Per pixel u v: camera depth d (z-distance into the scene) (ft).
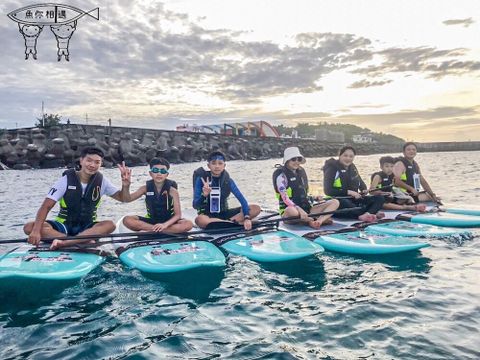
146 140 143.43
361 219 23.77
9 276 14.37
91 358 9.19
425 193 30.19
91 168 18.31
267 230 21.29
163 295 13.34
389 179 28.68
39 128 119.34
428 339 9.75
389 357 8.97
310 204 24.06
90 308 12.27
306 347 9.59
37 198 42.86
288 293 13.37
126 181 19.33
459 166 101.24
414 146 28.96
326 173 25.21
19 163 105.91
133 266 15.85
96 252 17.17
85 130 127.13
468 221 22.84
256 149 201.77
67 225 18.61
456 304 11.89
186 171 94.99
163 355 9.30
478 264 15.88
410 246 17.95
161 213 20.13
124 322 11.24
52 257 16.33
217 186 21.72
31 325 11.07
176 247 18.03
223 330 10.65
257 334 10.38
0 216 31.09
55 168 109.29
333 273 15.38
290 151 23.18
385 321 10.87
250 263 16.87
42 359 9.18
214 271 15.87
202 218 21.22
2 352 9.55
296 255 17.15
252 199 41.37
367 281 14.34
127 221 19.84
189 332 10.56
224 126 264.93
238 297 13.08
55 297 13.17
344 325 10.74
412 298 12.46
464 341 9.61
